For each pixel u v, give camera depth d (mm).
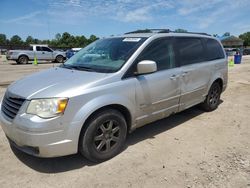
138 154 3930
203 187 3121
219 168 3533
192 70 5055
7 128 3414
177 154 3930
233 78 11883
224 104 6840
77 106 3291
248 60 27922
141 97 4031
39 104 3182
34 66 20453
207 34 6012
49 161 3723
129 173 3416
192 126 5133
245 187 3127
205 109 6062
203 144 4289
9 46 49469
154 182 3217
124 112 3959
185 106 5105
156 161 3719
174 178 3299
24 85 3615
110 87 3605
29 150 3324
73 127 3277
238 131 4879
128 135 4652
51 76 3854
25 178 3314
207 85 5684
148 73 4160
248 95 7973
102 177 3332
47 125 3123
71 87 3359
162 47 4508
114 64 3971
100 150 3650
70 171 3477
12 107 3418
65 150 3291
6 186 3156
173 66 4660
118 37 4762
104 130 3650
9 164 3635
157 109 4398
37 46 24422
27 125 3127
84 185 3168
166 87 4449
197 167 3555
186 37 5141
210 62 5723
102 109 3584
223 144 4293
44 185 3172
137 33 4770
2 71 15742
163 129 4957
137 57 4020
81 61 4480
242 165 3615
